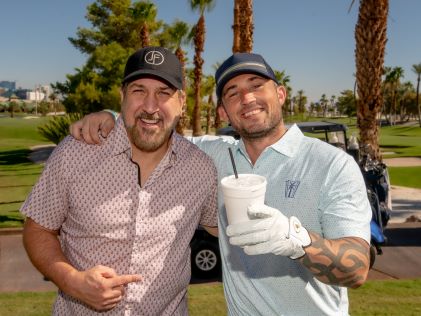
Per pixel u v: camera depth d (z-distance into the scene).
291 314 1.99
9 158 29.08
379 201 6.98
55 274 1.83
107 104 31.73
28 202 1.94
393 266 6.92
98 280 1.73
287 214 1.95
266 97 2.09
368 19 11.39
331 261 1.56
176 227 2.03
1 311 4.73
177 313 2.15
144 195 1.96
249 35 13.55
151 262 1.98
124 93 2.06
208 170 2.14
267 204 2.00
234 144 2.33
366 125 11.70
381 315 4.41
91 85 31.36
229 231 1.45
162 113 1.98
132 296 1.95
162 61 2.01
